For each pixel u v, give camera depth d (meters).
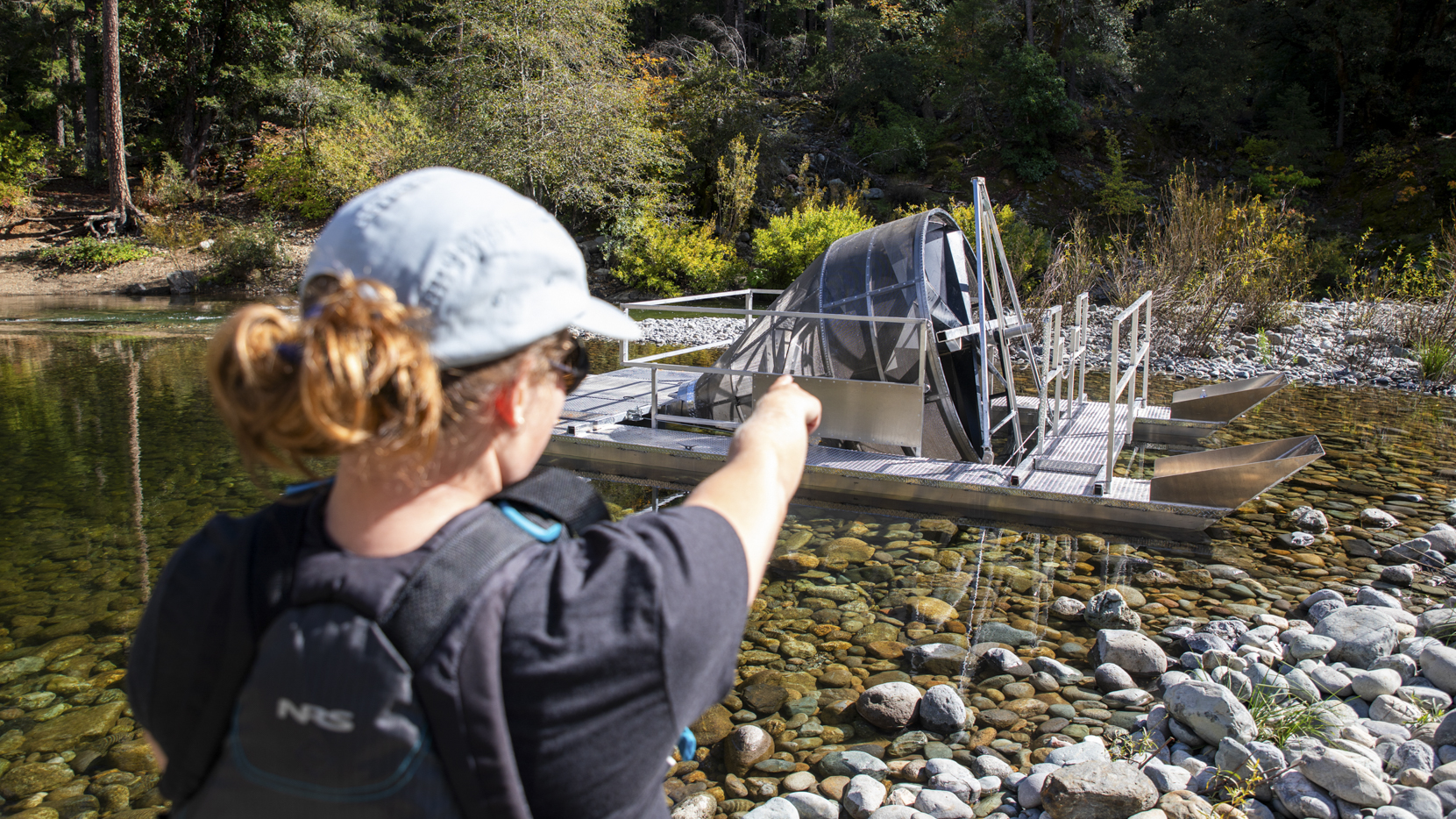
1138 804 2.74
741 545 0.90
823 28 36.47
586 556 0.85
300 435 0.70
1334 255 19.11
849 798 2.92
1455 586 4.59
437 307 0.78
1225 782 2.98
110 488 6.49
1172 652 3.95
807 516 5.65
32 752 3.28
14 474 6.84
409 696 0.76
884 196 25.11
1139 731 3.33
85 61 33.16
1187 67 26.30
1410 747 3.09
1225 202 14.27
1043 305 13.48
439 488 0.85
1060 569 4.80
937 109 29.02
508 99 20.50
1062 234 23.52
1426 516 5.61
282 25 29.81
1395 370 10.88
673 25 36.34
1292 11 26.38
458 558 0.80
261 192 27.61
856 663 3.84
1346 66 25.92
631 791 0.82
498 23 20.58
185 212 27.44
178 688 0.83
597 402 8.03
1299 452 5.52
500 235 0.81
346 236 0.81
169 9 28.28
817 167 26.58
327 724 0.77
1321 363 11.38
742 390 7.01
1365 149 25.42
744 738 3.23
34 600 4.61
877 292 6.38
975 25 27.03
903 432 6.10
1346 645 3.86
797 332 6.74
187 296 21.11
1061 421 7.49
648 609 0.79
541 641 0.78
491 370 0.82
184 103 30.39
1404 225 22.56
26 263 23.89
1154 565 4.86
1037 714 3.45
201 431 8.20
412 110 26.25
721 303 18.88
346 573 0.79
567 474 0.97
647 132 21.95
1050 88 25.27
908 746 3.26
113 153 25.47
